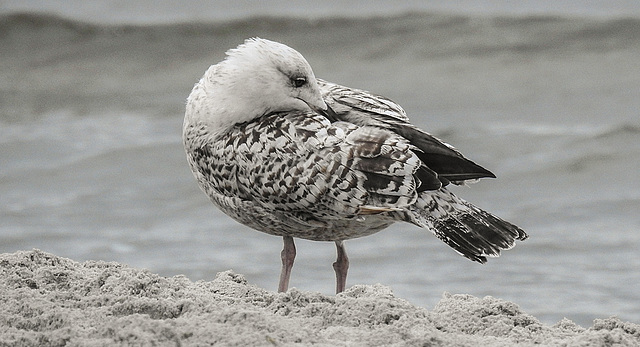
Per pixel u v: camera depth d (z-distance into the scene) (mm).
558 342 7355
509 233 8703
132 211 17391
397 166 8578
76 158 20797
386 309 7629
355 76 28812
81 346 6551
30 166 20375
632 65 27953
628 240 15125
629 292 12766
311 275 13953
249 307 7625
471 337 7266
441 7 34906
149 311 7410
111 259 14695
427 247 15180
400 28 32438
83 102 27062
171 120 24562
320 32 32875
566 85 26609
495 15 32812
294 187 8867
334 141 8758
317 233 9469
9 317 7219
